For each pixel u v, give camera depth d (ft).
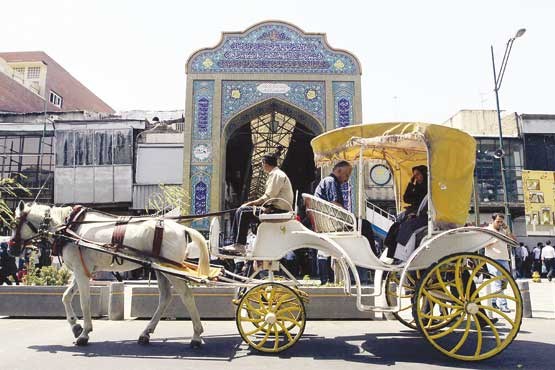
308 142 76.02
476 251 18.95
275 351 17.52
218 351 18.02
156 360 16.52
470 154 18.22
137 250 18.92
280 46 60.34
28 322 25.59
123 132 70.08
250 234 23.29
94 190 69.00
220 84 59.47
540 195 76.28
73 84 120.98
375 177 67.10
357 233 18.49
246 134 71.77
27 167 71.77
